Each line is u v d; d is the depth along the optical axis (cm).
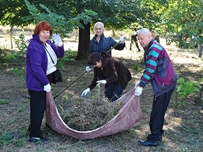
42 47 383
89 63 432
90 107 424
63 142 407
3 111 533
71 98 626
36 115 395
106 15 977
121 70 465
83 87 728
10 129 450
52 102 400
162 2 999
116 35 2534
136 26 1103
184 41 762
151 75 370
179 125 482
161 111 389
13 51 1250
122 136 428
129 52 1519
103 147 393
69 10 869
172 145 407
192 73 984
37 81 383
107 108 417
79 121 407
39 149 382
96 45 490
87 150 383
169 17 795
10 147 388
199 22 643
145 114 532
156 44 370
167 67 376
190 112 549
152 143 399
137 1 1011
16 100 604
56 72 414
